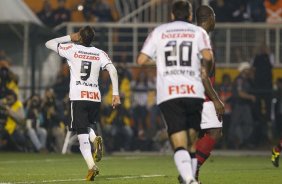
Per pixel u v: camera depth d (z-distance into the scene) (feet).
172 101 76.43
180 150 75.31
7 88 194.49
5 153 189.78
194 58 77.25
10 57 226.58
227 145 208.64
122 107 199.52
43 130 195.11
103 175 116.06
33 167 137.28
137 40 236.43
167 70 77.20
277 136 209.87
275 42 231.71
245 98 207.72
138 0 250.78
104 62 107.96
